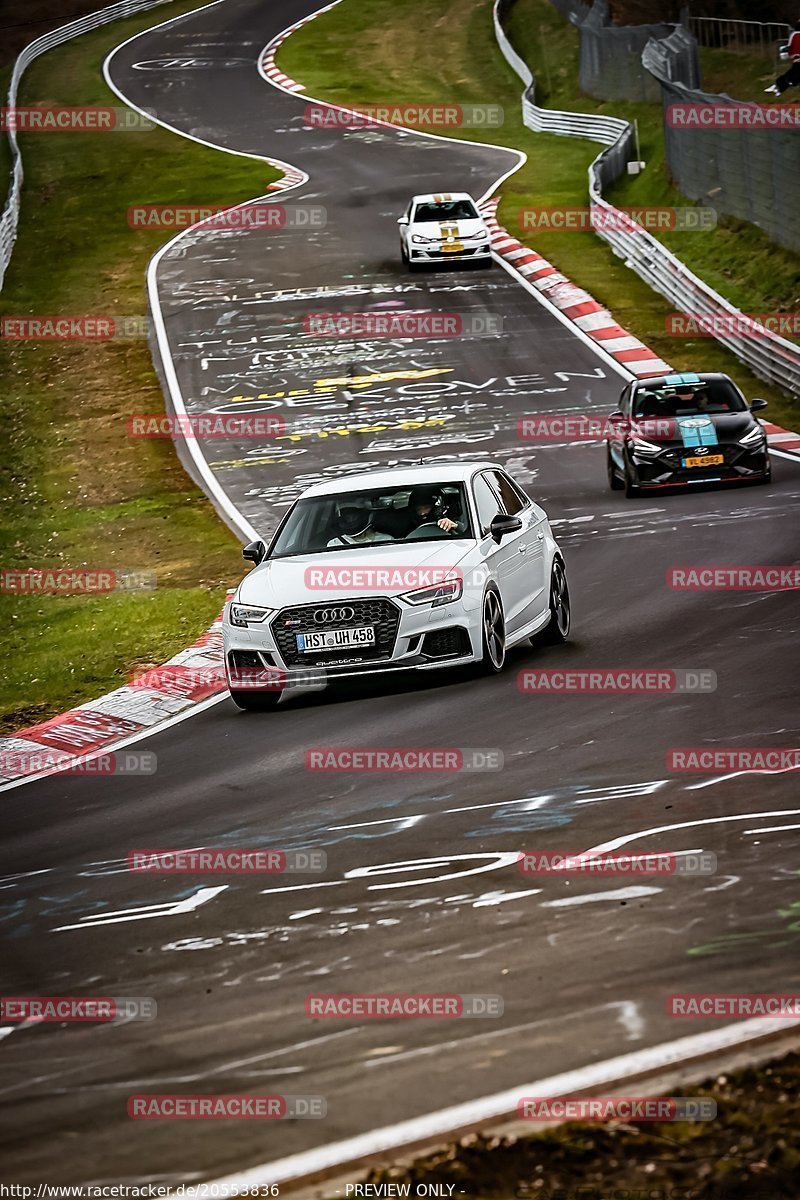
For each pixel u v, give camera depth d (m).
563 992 16.55
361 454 79.44
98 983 19.11
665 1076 13.91
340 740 32.31
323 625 35.56
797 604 40.72
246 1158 13.25
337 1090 14.52
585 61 177.62
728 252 109.94
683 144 123.25
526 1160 12.48
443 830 24.45
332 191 147.88
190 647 45.91
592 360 94.06
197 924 21.14
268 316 109.38
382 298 111.12
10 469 83.31
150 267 126.62
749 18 168.00
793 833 21.89
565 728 30.67
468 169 153.12
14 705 44.31
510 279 113.25
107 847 26.64
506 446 78.50
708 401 66.06
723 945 17.53
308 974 18.33
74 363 103.62
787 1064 13.74
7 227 133.75
